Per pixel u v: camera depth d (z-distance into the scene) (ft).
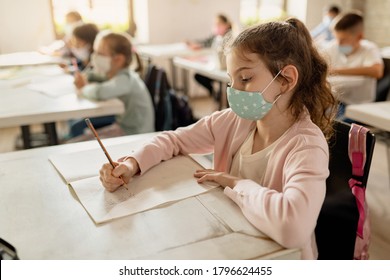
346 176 3.31
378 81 8.96
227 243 2.41
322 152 2.84
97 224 2.63
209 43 15.61
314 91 3.16
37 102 6.44
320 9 17.76
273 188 3.08
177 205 2.86
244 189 2.86
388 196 7.80
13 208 2.88
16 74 9.37
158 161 3.55
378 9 16.60
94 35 9.14
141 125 7.29
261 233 2.51
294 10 18.22
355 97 8.96
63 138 10.02
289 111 3.11
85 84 7.51
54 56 11.53
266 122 3.23
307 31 3.20
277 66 2.89
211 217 2.69
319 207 2.55
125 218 2.70
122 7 15.16
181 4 16.31
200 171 3.36
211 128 3.82
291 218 2.39
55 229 2.60
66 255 2.33
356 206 3.21
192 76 16.90
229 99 3.11
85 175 3.38
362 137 3.20
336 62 9.64
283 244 2.38
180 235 2.50
